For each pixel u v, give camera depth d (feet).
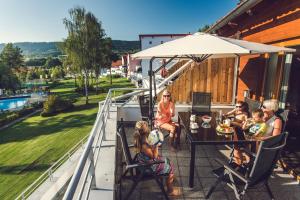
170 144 15.92
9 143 52.70
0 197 29.50
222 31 31.22
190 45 10.73
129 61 173.47
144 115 19.97
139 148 10.09
